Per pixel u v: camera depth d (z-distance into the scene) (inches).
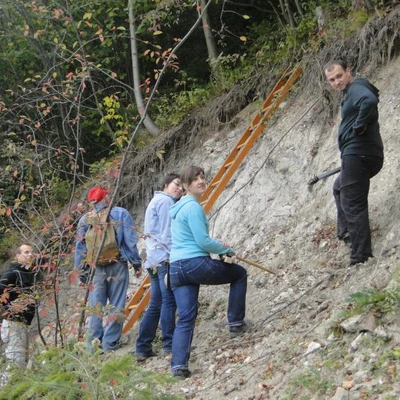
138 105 694.5
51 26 641.0
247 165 543.8
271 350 320.2
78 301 351.3
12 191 510.3
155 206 394.6
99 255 366.9
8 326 346.0
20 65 745.6
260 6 767.7
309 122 516.4
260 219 498.3
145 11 719.7
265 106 570.6
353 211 348.5
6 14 661.3
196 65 778.8
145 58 770.8
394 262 320.2
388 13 514.3
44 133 666.8
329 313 318.7
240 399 291.6
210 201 507.2
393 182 403.5
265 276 417.1
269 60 610.5
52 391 258.1
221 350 352.8
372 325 278.8
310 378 272.2
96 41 738.8
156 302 389.4
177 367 334.3
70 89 425.1
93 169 657.0
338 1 600.7
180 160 630.5
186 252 345.1
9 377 289.3
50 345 348.5
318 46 556.1
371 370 259.3
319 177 390.3
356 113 343.9
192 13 757.3
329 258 393.4
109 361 264.1
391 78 481.4
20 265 373.4
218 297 434.6
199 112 642.2
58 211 584.7
